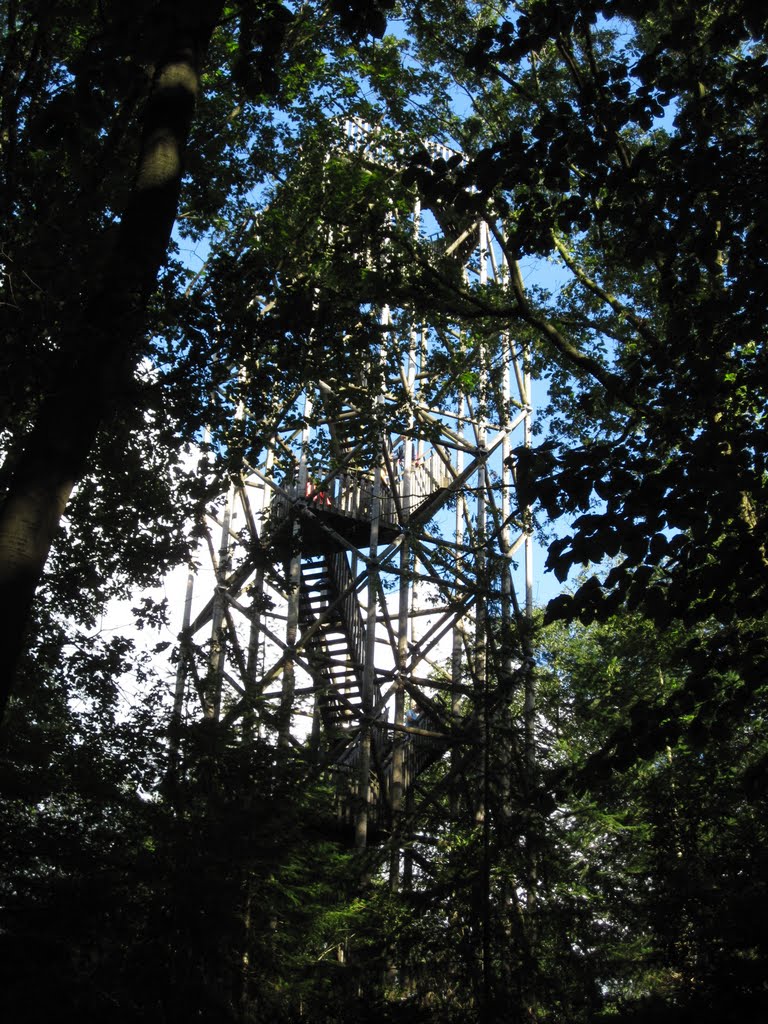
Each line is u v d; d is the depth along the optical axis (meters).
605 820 20.69
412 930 14.44
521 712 15.79
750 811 16.56
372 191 17.66
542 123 11.31
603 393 17.75
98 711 14.53
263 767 14.91
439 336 19.91
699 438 9.16
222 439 15.59
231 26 16.92
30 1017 10.74
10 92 11.38
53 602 15.98
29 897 12.09
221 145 16.41
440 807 17.78
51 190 11.34
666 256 11.59
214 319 13.41
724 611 9.88
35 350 9.86
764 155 10.78
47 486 7.61
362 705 21.47
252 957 14.06
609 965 15.02
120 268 8.61
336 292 15.22
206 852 13.30
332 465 22.48
